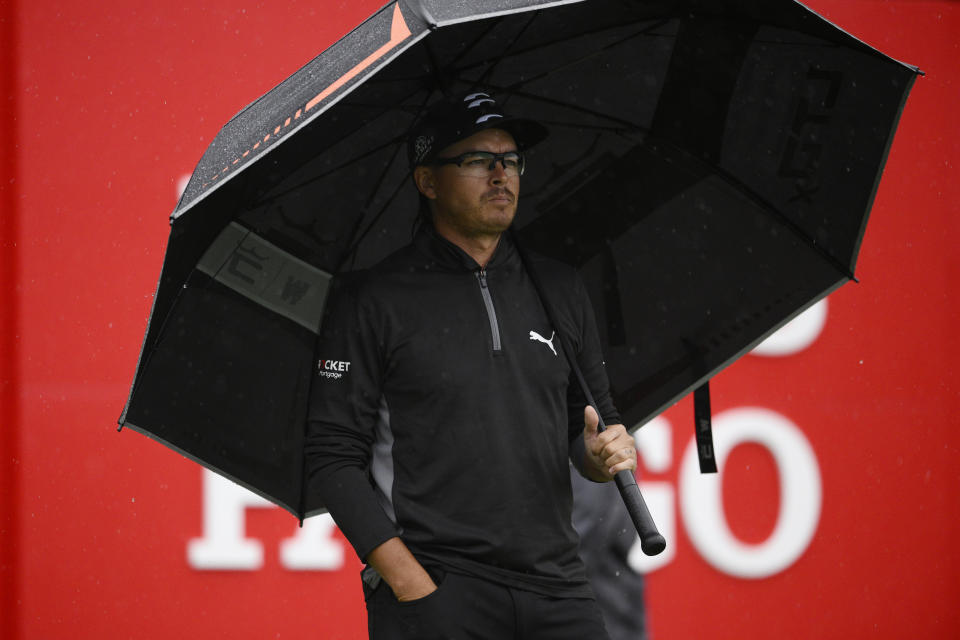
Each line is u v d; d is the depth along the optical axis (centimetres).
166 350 774
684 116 885
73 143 1712
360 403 790
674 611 1819
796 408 1891
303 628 1723
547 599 781
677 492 1834
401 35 671
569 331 844
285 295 817
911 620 1911
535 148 902
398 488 788
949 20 1978
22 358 1684
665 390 918
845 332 1916
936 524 1930
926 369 1941
